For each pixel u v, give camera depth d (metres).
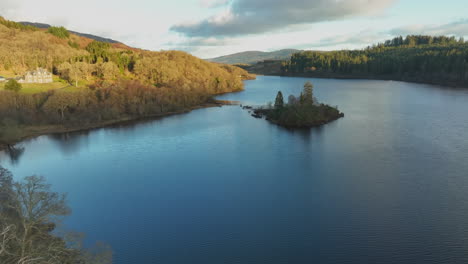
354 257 53.06
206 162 101.94
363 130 135.88
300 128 144.12
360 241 57.47
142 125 156.25
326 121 154.00
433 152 103.81
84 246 56.41
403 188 78.56
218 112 190.25
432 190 77.00
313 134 132.62
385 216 65.69
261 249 56.09
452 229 60.19
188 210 70.62
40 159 106.62
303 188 80.69
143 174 92.44
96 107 165.25
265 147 116.75
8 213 39.81
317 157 104.06
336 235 59.69
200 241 58.78
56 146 121.06
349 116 165.62
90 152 113.88
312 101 166.12
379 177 85.88
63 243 38.69
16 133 127.69
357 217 65.75
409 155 102.00
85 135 136.88
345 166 95.06
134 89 195.25
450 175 85.25
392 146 112.00
